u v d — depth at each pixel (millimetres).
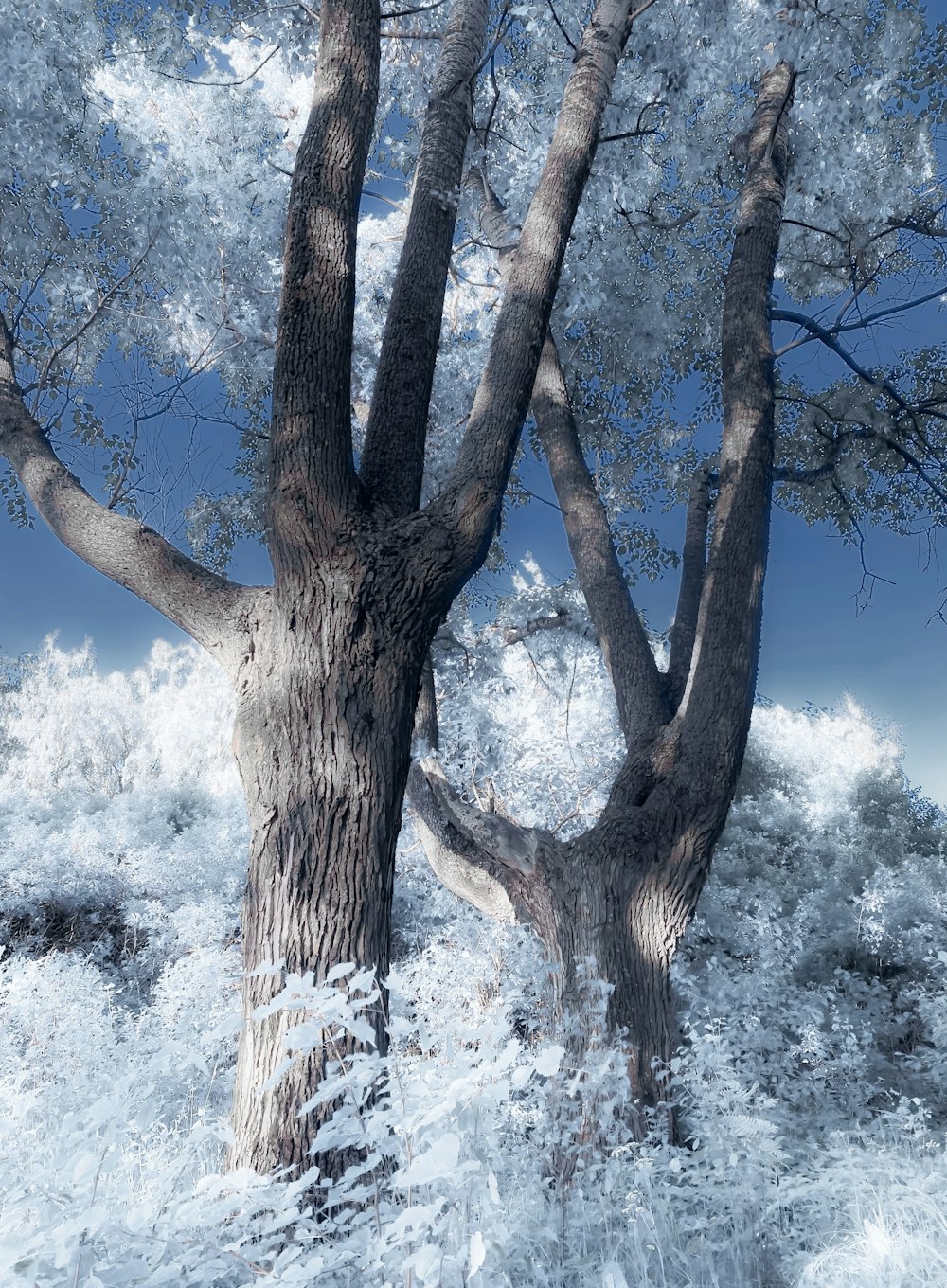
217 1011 6160
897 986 8617
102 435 6641
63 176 6648
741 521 5820
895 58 6832
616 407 9625
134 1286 1549
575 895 5352
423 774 7094
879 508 9305
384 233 9383
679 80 7039
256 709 3871
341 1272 1929
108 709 28172
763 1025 5871
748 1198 2709
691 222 9406
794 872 12617
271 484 4145
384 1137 1787
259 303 7926
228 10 7059
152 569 4324
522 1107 3600
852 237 8367
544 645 9984
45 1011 5660
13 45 6004
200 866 12203
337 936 3520
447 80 5426
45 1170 1770
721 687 5574
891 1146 3869
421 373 4758
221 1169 3242
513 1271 2191
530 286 4957
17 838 12570
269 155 8148
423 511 4297
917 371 8797
